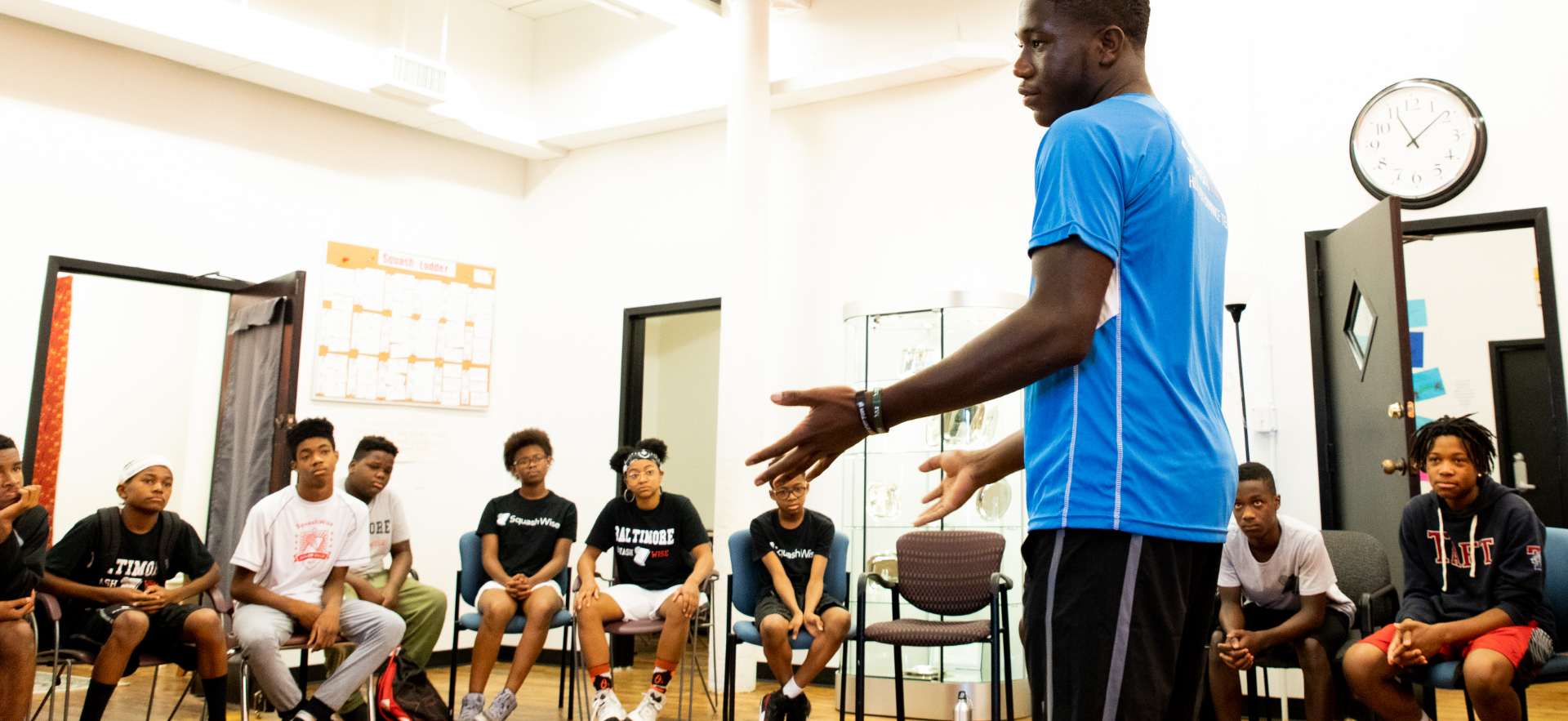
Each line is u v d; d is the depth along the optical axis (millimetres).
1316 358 4141
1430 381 5430
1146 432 892
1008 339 842
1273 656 3053
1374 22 4172
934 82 5031
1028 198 4715
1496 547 2779
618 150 6004
